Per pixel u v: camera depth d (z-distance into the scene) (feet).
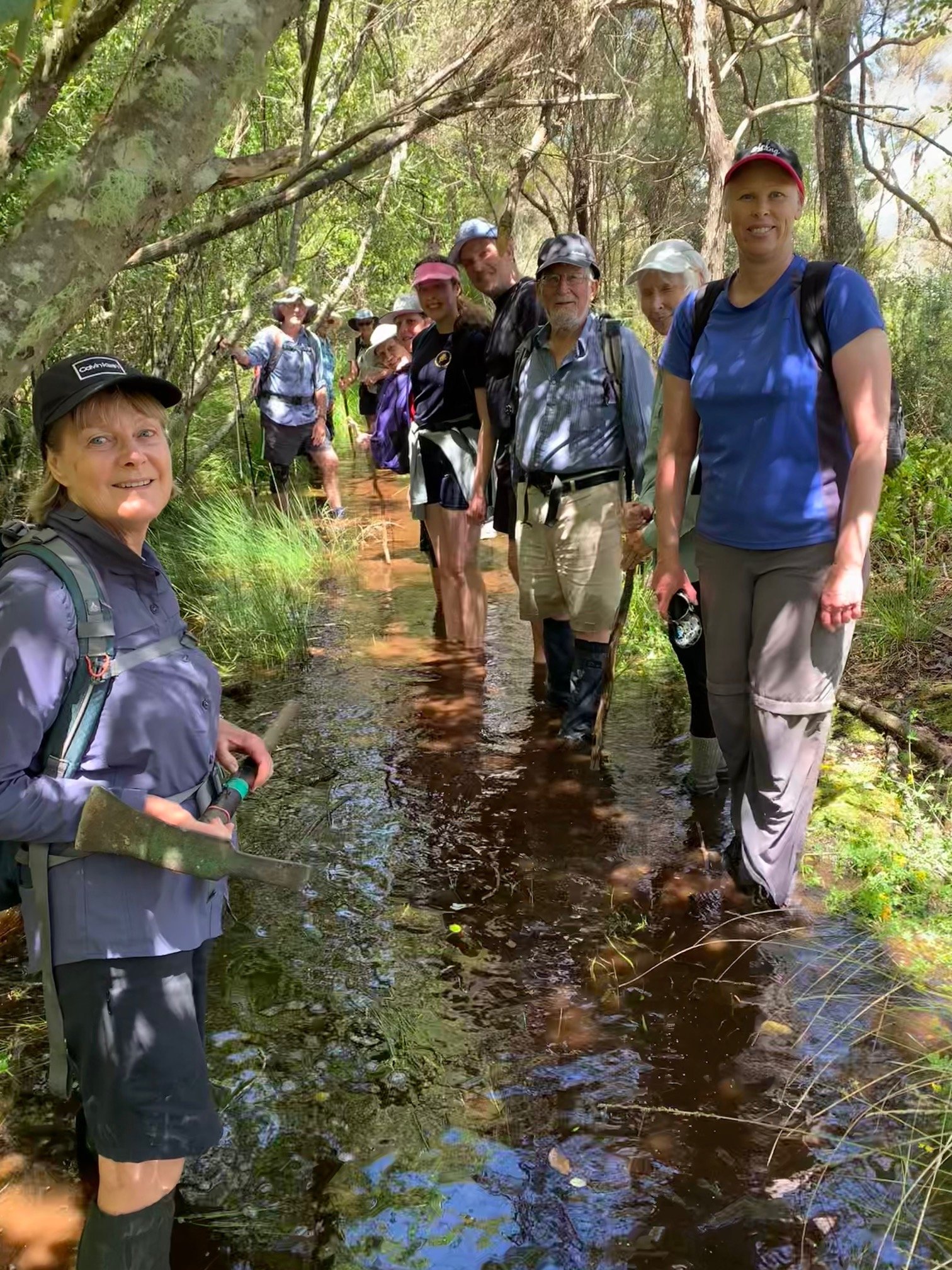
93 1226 6.51
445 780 14.34
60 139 17.71
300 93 25.98
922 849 11.78
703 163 28.53
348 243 41.16
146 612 6.51
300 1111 8.43
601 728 14.44
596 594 14.99
